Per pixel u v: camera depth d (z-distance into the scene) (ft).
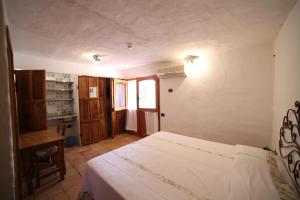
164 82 12.51
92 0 4.09
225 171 4.80
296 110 4.11
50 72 11.64
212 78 9.76
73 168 8.87
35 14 4.80
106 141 13.89
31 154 6.68
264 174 4.12
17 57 9.84
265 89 7.77
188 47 8.43
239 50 8.55
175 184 4.18
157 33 6.43
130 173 4.77
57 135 7.95
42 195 6.49
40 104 9.20
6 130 3.24
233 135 9.00
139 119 15.05
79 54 10.00
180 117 11.62
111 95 14.78
